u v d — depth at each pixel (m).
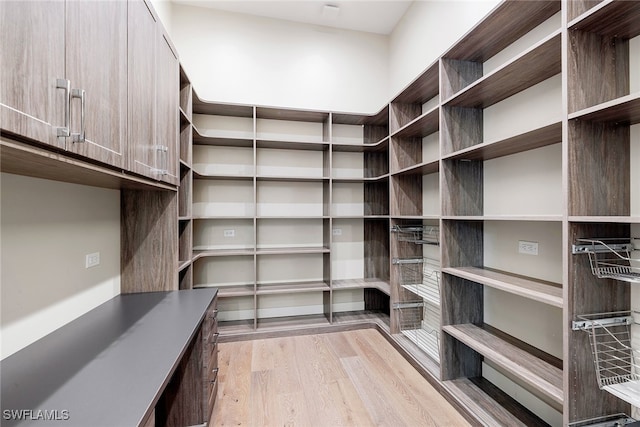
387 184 3.81
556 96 1.73
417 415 1.93
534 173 1.87
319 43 3.63
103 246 1.91
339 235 3.75
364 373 2.44
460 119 2.24
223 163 3.45
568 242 1.30
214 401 2.01
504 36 1.96
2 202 1.17
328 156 3.43
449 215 2.21
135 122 1.42
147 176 1.59
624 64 1.38
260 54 3.47
